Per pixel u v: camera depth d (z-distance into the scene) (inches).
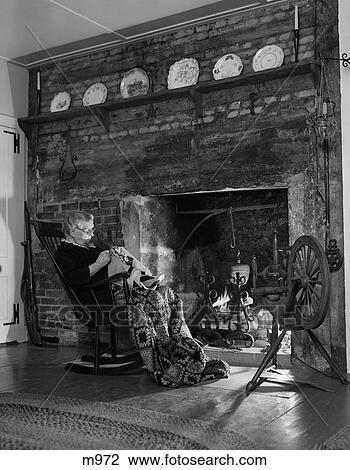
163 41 193.3
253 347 176.4
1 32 189.3
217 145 179.8
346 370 152.9
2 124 214.1
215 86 176.4
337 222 157.9
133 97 190.4
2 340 211.6
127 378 149.8
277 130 168.9
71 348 201.6
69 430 103.3
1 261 212.5
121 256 163.2
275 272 151.9
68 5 169.9
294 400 124.7
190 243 205.8
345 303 152.3
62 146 215.3
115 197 201.2
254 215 195.2
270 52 171.3
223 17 179.8
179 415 113.2
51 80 220.1
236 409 117.5
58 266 161.6
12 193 217.6
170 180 189.0
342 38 155.0
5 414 113.7
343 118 153.9
